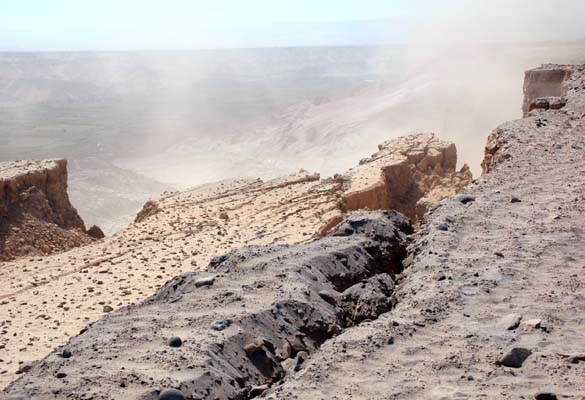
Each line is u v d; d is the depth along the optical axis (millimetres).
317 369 6461
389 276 9359
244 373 6754
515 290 8281
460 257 9352
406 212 25250
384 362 6637
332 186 24750
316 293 8305
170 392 5898
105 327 7445
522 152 15641
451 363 6551
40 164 27078
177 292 8508
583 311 7688
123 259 19578
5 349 12867
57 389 6016
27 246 23250
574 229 10398
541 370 6398
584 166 14109
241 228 21453
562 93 25938
